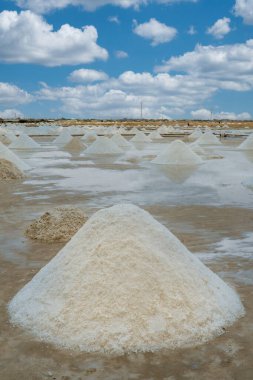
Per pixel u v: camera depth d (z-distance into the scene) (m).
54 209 5.94
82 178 11.34
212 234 5.66
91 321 2.95
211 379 2.53
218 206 7.52
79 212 5.92
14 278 4.10
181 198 8.30
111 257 3.23
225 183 10.32
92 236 3.42
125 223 3.42
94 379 2.54
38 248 5.07
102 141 20.16
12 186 9.95
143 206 7.52
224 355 2.76
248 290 3.79
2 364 2.69
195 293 3.20
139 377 2.55
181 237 5.51
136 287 3.08
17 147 23.16
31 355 2.78
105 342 2.84
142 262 3.21
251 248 5.04
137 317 2.95
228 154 19.34
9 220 6.52
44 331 3.01
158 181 10.69
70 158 17.50
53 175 12.00
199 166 14.29
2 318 3.28
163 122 96.81
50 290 3.26
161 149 22.55
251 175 11.84
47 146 25.31
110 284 3.09
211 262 4.54
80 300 3.06
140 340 2.85
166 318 2.97
